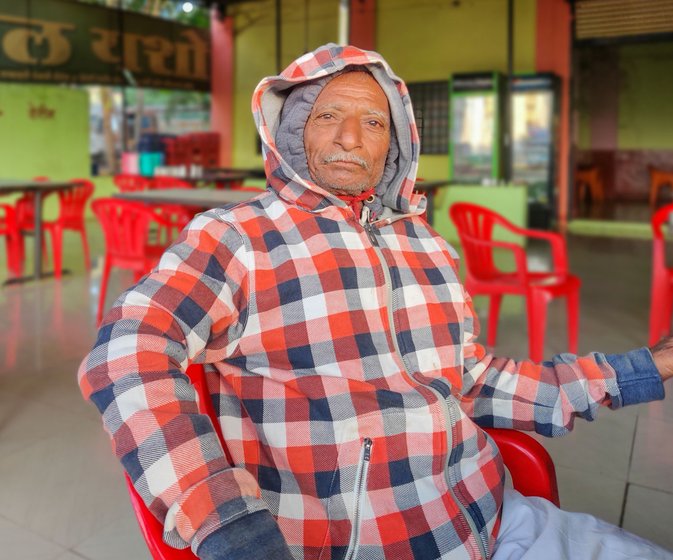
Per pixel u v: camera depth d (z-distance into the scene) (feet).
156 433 2.53
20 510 6.77
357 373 3.26
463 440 3.43
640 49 51.26
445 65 38.04
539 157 33.81
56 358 11.74
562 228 33.76
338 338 3.26
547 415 3.71
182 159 41.34
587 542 3.28
